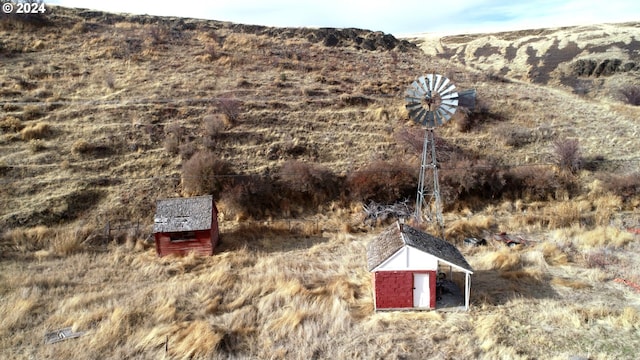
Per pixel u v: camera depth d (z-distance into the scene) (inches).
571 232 1080.8
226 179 1203.9
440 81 980.6
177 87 1571.1
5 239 980.6
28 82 1509.6
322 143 1375.5
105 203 1125.1
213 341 658.8
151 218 1105.4
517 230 1111.0
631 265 930.1
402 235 791.1
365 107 1563.7
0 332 682.8
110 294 805.9
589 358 637.3
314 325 721.0
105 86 1544.0
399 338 691.4
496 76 1967.3
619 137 1448.1
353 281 879.7
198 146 1307.8
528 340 683.4
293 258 977.5
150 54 1787.6
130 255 976.9
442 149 1348.4
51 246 984.9
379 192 1211.9
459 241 1051.3
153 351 648.4
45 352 641.0
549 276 892.6
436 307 784.9
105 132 1325.0
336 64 1925.4
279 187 1211.9
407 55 2220.7
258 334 700.7
